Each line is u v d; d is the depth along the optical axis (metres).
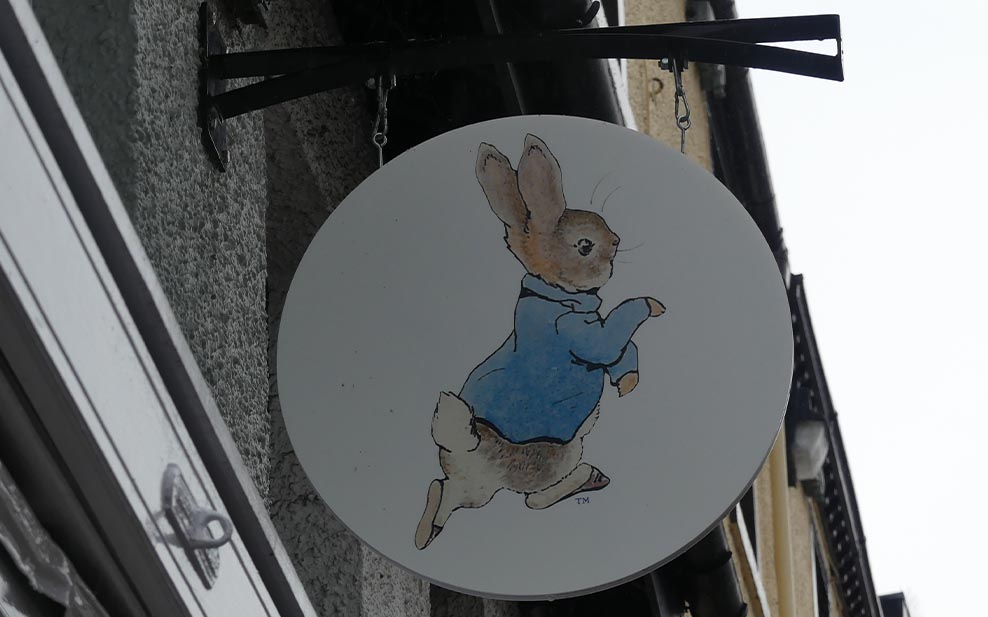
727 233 3.02
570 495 2.87
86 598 2.10
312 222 4.28
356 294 3.02
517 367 2.96
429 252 3.04
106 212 2.05
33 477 2.01
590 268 3.02
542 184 3.09
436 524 2.87
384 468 2.90
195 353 2.99
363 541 2.86
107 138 2.87
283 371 2.97
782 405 2.89
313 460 2.90
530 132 3.13
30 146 1.90
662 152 3.10
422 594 4.39
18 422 1.96
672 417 2.90
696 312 2.97
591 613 5.45
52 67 1.96
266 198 4.02
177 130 3.07
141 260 2.13
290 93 3.24
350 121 4.42
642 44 3.26
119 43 2.93
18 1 1.90
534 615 5.44
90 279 2.01
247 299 3.34
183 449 2.20
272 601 2.44
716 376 2.93
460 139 3.13
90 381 1.98
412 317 3.00
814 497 11.38
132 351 2.09
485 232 3.06
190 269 3.04
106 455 2.00
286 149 4.07
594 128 3.12
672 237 3.04
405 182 3.11
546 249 3.04
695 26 3.29
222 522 2.20
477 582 2.82
